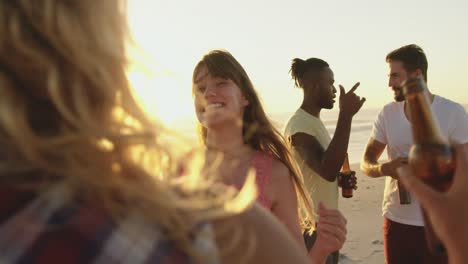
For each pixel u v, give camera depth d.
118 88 0.64
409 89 1.07
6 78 0.57
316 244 1.69
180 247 0.60
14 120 0.55
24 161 0.55
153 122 0.66
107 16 0.63
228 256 0.69
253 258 0.73
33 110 0.58
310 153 3.56
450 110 3.61
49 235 0.53
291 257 0.74
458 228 0.83
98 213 0.56
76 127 0.58
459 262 0.83
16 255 0.52
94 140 0.59
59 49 0.58
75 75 0.59
